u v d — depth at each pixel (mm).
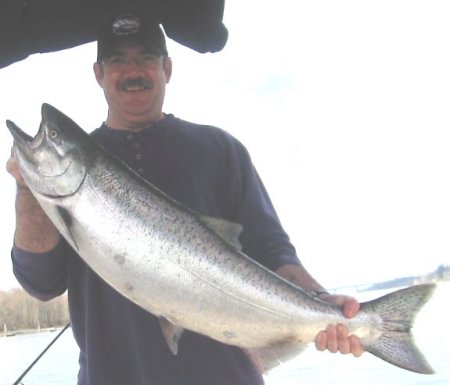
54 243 1140
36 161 1035
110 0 1407
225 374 1129
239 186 1284
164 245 1047
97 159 1061
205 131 1298
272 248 1234
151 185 1080
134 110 1263
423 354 1064
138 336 1125
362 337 1084
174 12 1444
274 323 1080
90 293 1167
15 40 1436
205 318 1062
